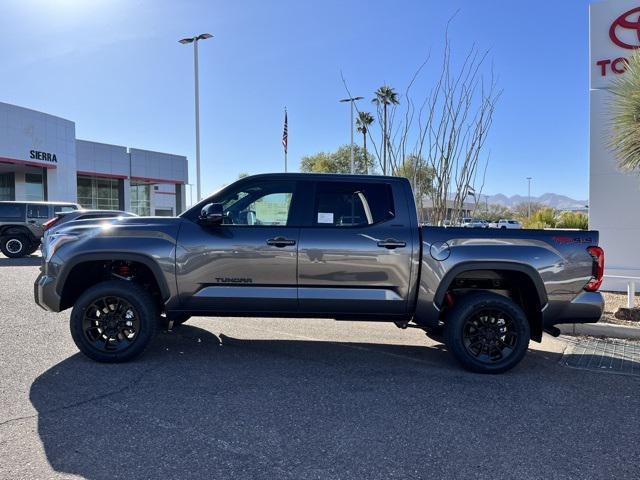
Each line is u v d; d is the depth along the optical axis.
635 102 7.91
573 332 7.04
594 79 10.53
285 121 34.81
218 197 5.59
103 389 4.63
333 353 6.01
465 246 5.29
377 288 5.35
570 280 5.25
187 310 5.48
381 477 3.20
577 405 4.46
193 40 27.55
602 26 10.45
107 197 44.34
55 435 3.69
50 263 5.46
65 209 18.11
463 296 5.45
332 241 5.33
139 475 3.16
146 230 5.45
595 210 10.53
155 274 5.39
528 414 4.24
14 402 4.29
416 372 5.34
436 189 10.18
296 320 7.82
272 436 3.74
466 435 3.82
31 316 7.50
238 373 5.18
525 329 5.23
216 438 3.69
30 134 31.84
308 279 5.35
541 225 31.70
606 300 9.07
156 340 6.43
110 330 5.43
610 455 3.53
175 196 54.28
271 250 5.33
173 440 3.64
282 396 4.55
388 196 5.50
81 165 40.72
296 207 5.49
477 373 5.31
